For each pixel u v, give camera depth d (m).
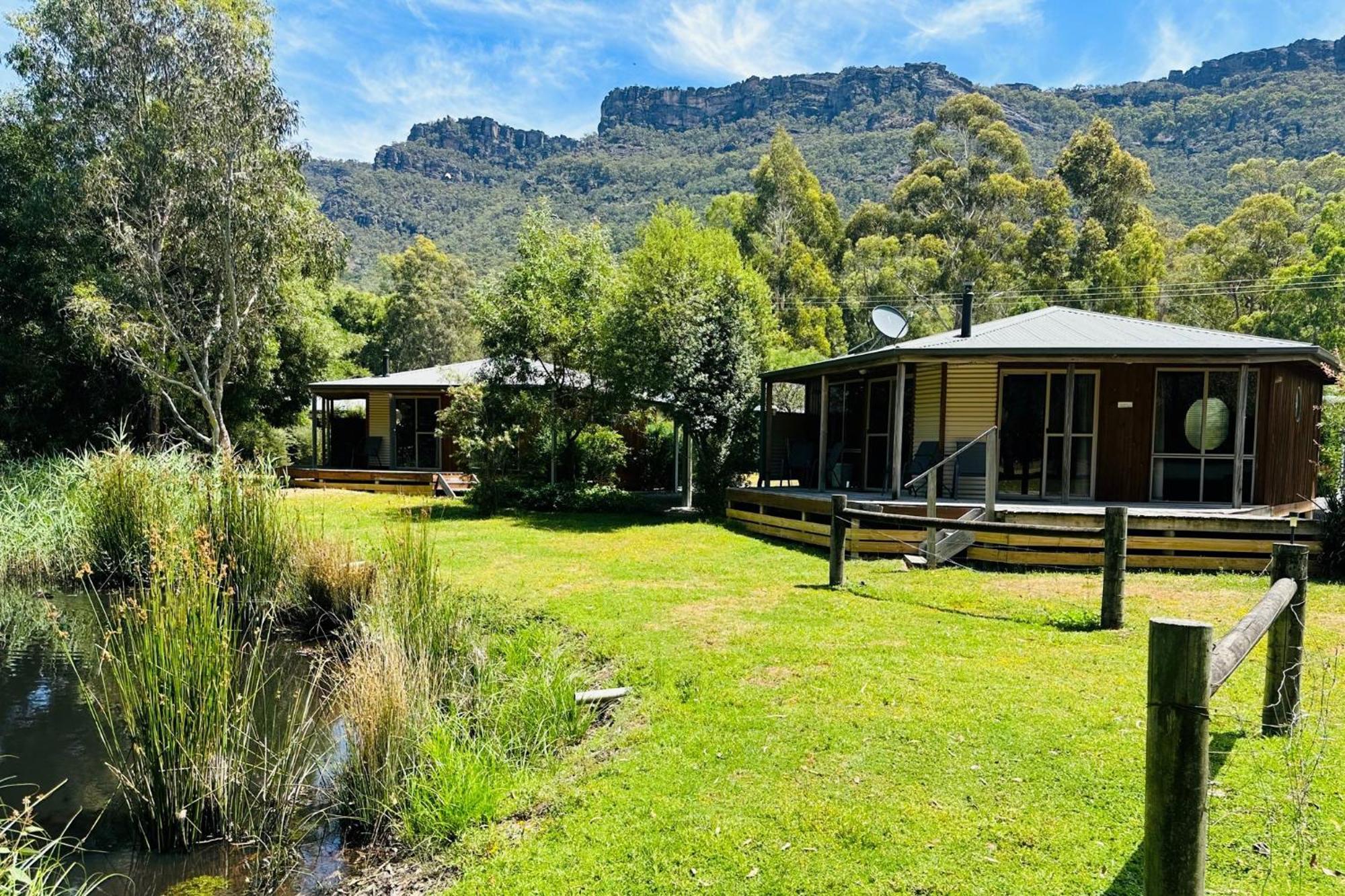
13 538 9.16
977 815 3.07
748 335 13.52
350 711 4.07
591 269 14.79
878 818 3.08
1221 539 7.82
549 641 5.71
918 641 5.36
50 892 3.10
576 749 4.10
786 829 3.04
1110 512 5.61
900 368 10.05
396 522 11.71
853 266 42.22
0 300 17.02
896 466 10.05
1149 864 2.00
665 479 18.36
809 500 10.03
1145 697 4.23
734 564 8.58
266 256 17.02
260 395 21.33
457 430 15.32
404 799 3.59
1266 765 3.34
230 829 3.65
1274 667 3.63
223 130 15.84
